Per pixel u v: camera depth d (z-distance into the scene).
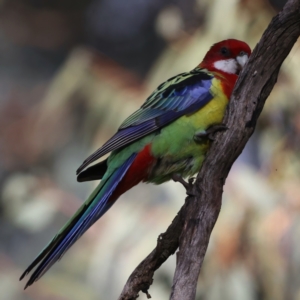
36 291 12.73
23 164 16.52
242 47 8.84
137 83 13.27
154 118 7.92
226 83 8.12
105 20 19.36
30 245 17.58
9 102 17.91
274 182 11.60
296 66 11.95
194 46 12.49
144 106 8.07
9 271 13.62
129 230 11.48
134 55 19.23
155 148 7.93
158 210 11.66
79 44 19.19
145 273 7.06
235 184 11.45
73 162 16.19
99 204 7.72
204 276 11.03
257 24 12.23
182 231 6.68
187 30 14.47
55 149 16.33
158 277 11.12
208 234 6.66
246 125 6.76
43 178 13.34
